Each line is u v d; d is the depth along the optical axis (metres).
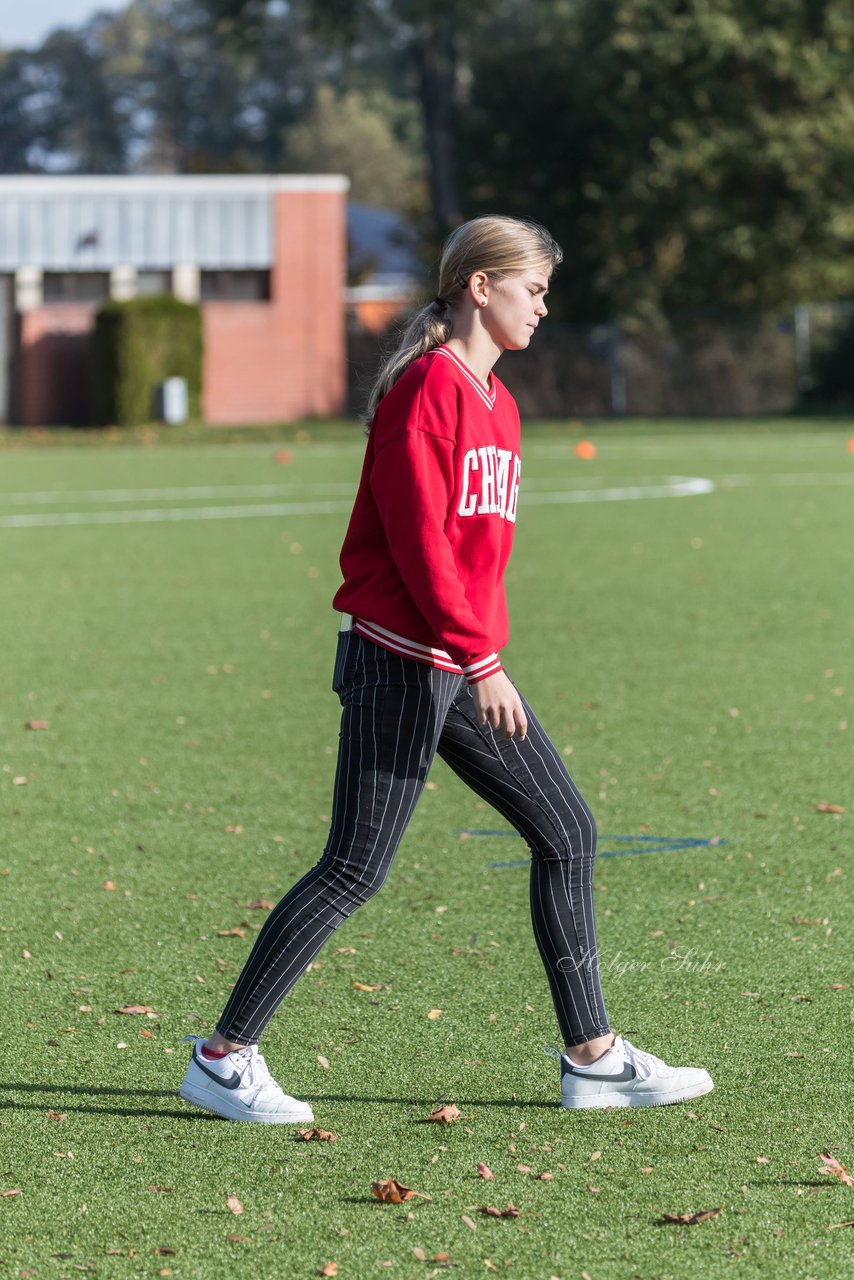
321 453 80.69
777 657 26.19
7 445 88.50
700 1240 8.31
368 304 141.75
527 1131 9.67
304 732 21.11
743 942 13.16
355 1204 8.74
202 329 100.31
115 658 26.41
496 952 12.98
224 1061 9.84
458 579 8.80
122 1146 9.52
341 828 9.41
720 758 19.53
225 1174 9.13
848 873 15.02
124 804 17.62
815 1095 10.16
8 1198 8.88
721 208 110.00
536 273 9.11
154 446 87.62
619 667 25.36
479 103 124.06
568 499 55.09
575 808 9.73
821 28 108.81
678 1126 9.71
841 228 108.31
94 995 12.09
